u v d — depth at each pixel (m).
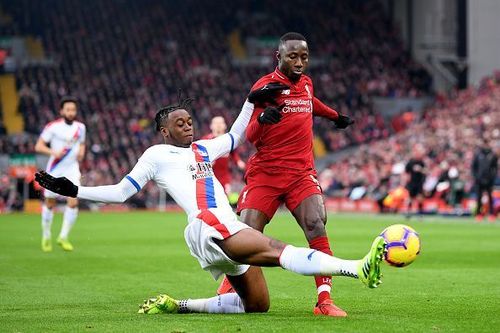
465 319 17.69
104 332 16.12
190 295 23.84
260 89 19.69
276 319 17.69
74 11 134.00
